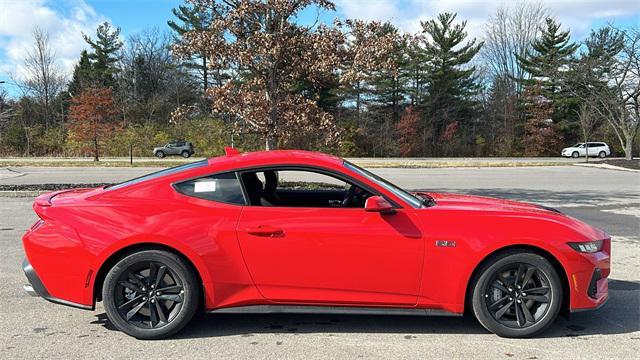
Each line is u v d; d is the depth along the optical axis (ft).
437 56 161.07
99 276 11.98
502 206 13.04
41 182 54.49
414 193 14.61
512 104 167.22
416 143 161.99
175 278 11.91
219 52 35.40
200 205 12.00
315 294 11.89
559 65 124.26
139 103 171.94
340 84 36.32
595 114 113.29
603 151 146.51
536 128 161.58
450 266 11.74
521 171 80.28
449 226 11.78
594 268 11.93
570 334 12.34
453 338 12.06
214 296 11.87
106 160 114.52
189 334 12.32
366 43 34.63
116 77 178.60
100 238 11.72
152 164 96.58
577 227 12.24
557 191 47.62
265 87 37.70
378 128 163.02
